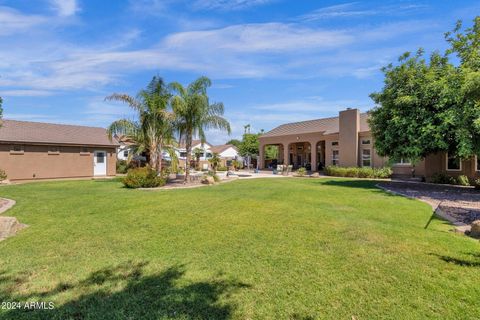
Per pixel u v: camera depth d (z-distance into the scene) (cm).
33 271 383
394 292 325
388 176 2070
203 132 1703
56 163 2122
